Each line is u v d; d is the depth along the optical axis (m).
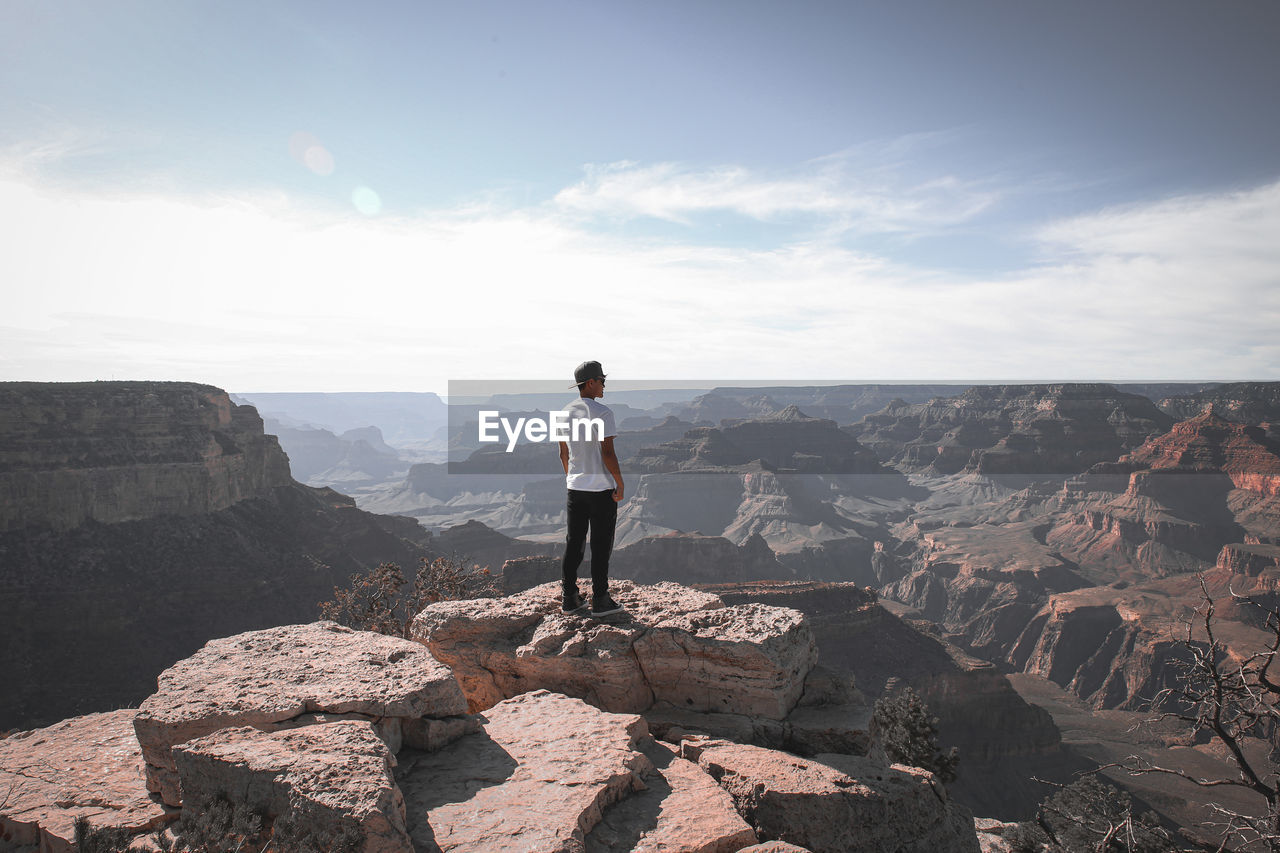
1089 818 14.27
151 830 5.05
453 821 4.72
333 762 4.59
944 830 6.12
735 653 7.02
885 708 33.03
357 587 20.36
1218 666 12.22
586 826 4.82
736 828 4.97
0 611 71.12
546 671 7.50
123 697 70.38
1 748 6.52
